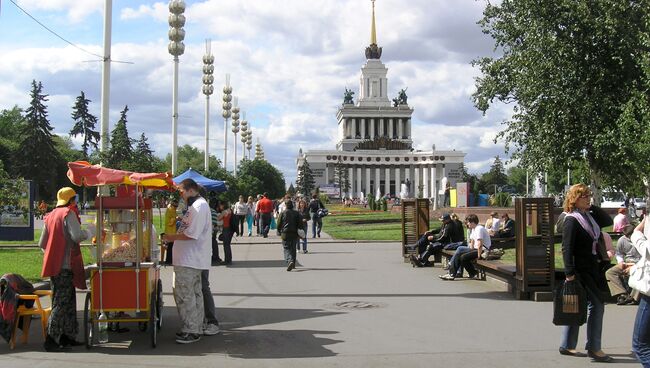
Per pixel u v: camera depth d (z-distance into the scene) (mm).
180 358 8344
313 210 35438
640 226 7449
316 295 14188
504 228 22266
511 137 26734
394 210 77625
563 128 24750
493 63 26375
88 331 8961
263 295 14219
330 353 8578
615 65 23969
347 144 190750
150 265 9000
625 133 22000
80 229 8898
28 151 74375
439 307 12469
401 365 7906
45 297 13422
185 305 9258
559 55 23828
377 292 14609
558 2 23547
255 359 8258
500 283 15250
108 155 22375
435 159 178125
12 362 8156
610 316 11445
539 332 9977
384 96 193750
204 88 53000
